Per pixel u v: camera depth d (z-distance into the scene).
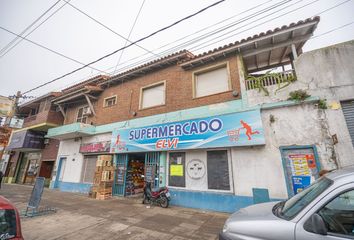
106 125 11.91
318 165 5.72
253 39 7.71
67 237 4.56
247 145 6.71
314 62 6.55
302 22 6.88
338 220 1.96
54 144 15.41
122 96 11.97
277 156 6.38
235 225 2.44
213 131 7.43
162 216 6.35
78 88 13.89
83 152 12.26
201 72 9.29
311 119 6.17
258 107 6.92
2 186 14.77
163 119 9.48
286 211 2.45
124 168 10.25
